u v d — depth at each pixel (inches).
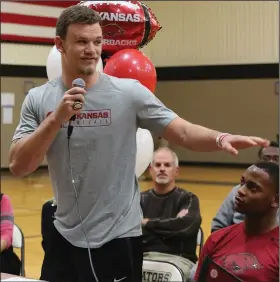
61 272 103.8
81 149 98.7
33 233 312.7
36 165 96.2
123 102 99.4
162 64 534.6
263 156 166.2
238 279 103.0
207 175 627.2
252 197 106.6
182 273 150.5
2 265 153.9
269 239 108.1
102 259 100.3
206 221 339.0
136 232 102.3
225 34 512.7
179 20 525.0
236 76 510.6
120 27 131.0
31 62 510.0
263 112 716.0
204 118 754.8
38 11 485.4
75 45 95.4
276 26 494.3
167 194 173.2
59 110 89.7
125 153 100.4
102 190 99.7
